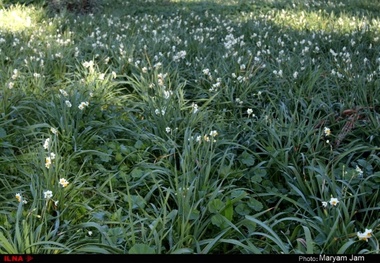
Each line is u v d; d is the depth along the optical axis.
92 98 5.59
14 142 4.76
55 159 4.04
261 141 4.77
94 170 4.52
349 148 4.72
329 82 6.34
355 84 6.00
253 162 4.49
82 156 4.64
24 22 9.59
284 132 4.71
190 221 3.56
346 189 3.77
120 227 3.49
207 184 3.94
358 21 9.96
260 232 3.68
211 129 4.97
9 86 5.27
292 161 4.46
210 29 9.23
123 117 5.45
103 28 9.34
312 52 7.78
